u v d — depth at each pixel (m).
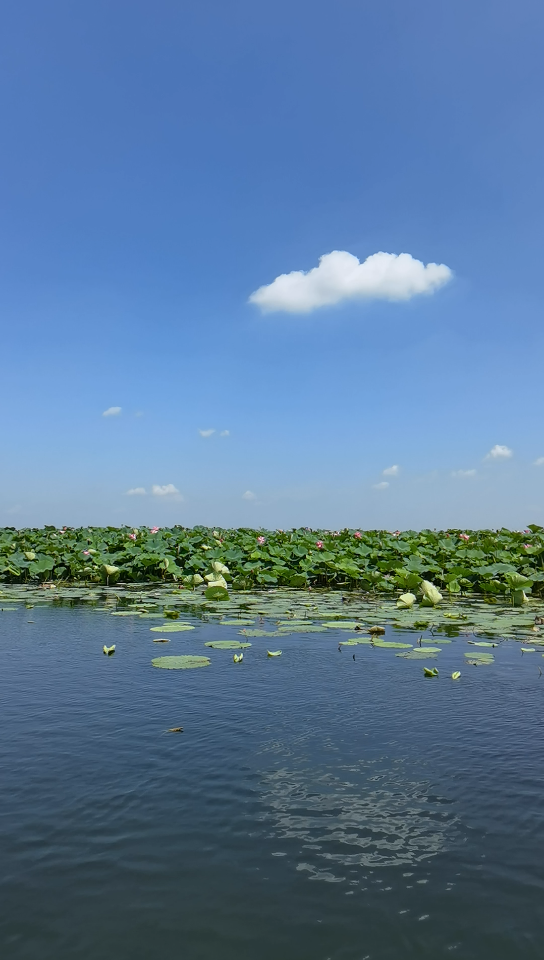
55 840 2.57
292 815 2.79
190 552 14.00
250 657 5.83
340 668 5.43
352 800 2.93
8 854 2.47
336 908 2.17
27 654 5.89
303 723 3.96
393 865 2.43
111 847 2.52
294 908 2.17
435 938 2.02
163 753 3.45
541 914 2.15
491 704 4.40
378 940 2.02
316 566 12.55
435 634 7.12
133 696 4.53
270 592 11.17
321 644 6.43
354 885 2.30
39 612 8.49
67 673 5.18
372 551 12.91
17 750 3.47
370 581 11.25
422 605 9.41
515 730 3.88
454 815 2.80
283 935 2.03
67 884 2.29
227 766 3.28
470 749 3.56
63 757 3.37
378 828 2.69
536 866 2.43
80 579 13.31
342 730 3.85
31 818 2.74
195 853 2.49
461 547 13.76
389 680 5.04
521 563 11.76
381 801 2.92
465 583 11.38
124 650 6.08
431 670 5.20
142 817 2.75
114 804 2.86
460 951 1.96
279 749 3.52
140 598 10.08
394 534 17.25
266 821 2.73
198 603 9.48
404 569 11.27
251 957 1.93
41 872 2.36
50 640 6.56
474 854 2.51
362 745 3.61
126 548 14.18
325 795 2.98
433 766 3.32
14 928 2.05
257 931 2.05
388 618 8.06
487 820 2.76
